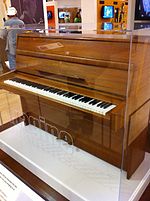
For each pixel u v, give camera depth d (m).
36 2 4.82
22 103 2.42
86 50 1.64
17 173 1.91
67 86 1.77
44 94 1.76
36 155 2.00
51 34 2.02
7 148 2.17
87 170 1.79
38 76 2.04
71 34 1.89
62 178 1.72
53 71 1.88
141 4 2.40
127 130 1.45
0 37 2.29
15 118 2.59
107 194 1.55
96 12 3.47
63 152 2.02
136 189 1.59
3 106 2.62
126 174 1.61
